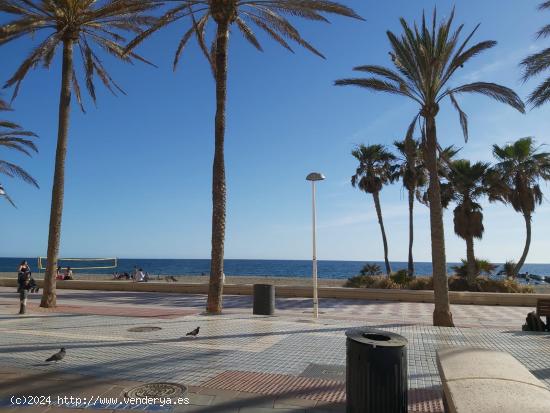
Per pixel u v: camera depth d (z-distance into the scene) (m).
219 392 5.67
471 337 10.56
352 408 4.48
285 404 5.23
